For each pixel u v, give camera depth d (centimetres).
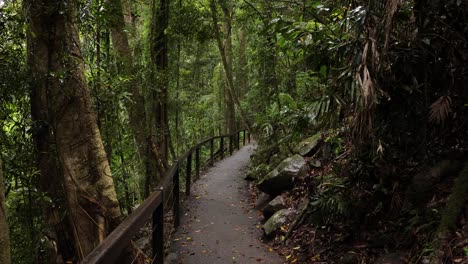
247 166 1112
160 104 904
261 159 945
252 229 554
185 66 1481
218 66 2233
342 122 454
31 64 393
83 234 383
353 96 318
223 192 803
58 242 421
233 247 477
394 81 328
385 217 392
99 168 398
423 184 374
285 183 642
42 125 399
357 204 400
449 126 354
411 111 341
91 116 402
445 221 299
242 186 864
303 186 545
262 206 673
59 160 388
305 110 423
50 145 413
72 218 387
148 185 771
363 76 304
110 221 394
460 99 335
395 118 347
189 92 1526
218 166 1168
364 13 299
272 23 418
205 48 1653
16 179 430
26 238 442
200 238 511
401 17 327
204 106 1930
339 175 452
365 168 407
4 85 378
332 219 428
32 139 423
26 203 453
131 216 252
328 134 541
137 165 765
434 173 374
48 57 387
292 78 1070
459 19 319
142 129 748
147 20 1017
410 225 344
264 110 1232
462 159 373
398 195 384
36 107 401
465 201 303
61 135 385
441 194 352
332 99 346
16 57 394
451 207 304
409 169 402
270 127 859
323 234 437
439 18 317
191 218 607
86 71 519
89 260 170
